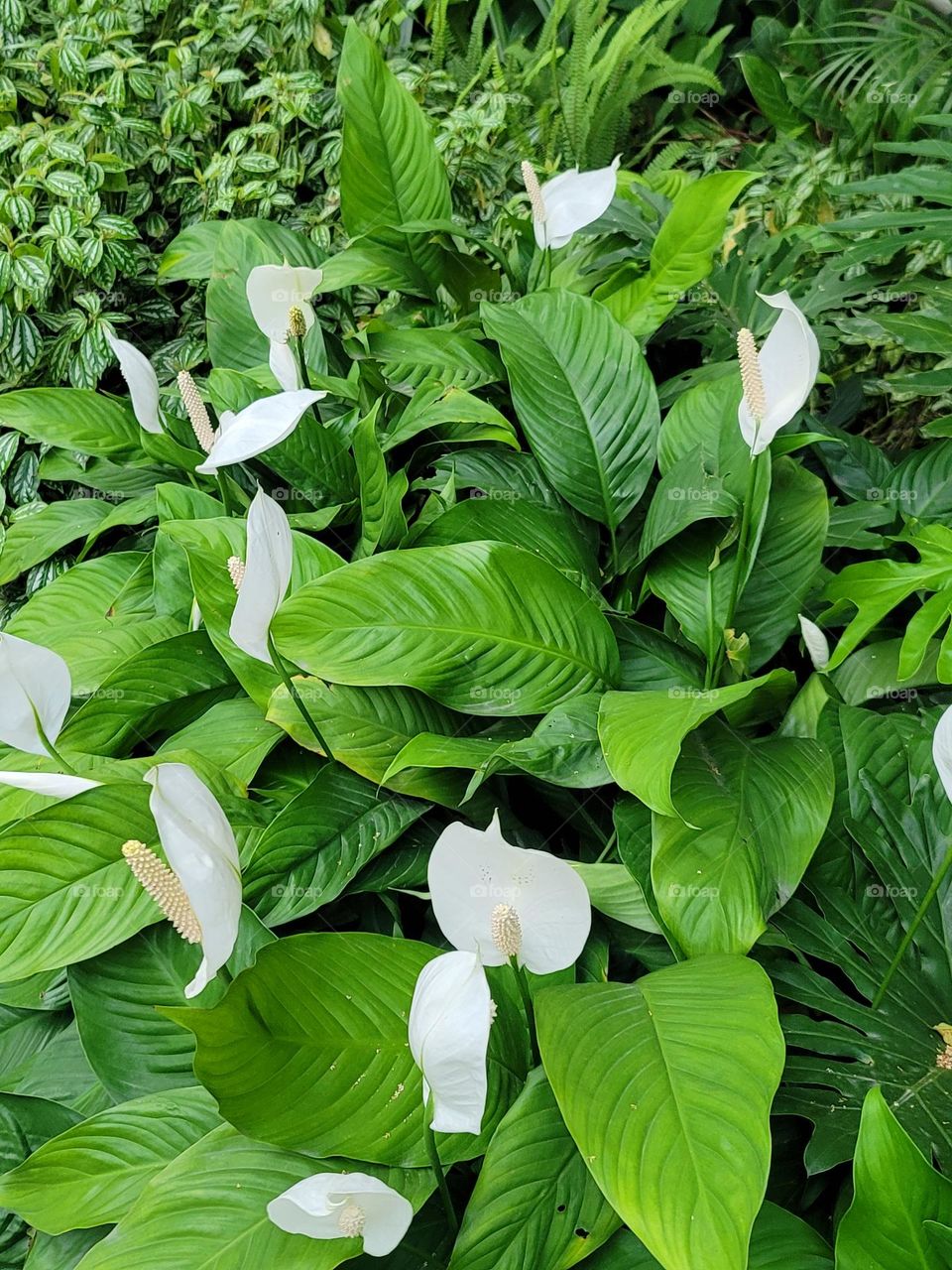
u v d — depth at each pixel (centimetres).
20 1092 78
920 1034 68
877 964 72
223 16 168
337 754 80
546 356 103
